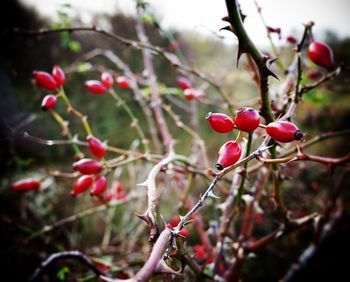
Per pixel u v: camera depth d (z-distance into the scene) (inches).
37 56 131.6
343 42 125.1
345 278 72.4
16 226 66.1
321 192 91.0
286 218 45.0
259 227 82.8
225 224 47.4
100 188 43.3
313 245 75.4
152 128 76.8
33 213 86.9
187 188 53.5
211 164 100.5
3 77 123.6
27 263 74.9
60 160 114.9
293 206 84.0
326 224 77.7
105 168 45.8
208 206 80.5
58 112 119.5
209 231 58.5
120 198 65.4
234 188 50.6
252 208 52.0
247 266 80.3
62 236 90.0
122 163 47.3
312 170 94.7
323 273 73.8
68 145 115.6
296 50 36.9
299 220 46.4
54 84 46.5
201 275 37.0
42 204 91.7
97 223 97.7
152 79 73.9
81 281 50.3
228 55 139.4
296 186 88.5
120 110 122.3
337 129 112.7
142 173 95.0
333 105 111.7
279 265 81.2
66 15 69.5
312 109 115.3
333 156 110.6
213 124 27.5
